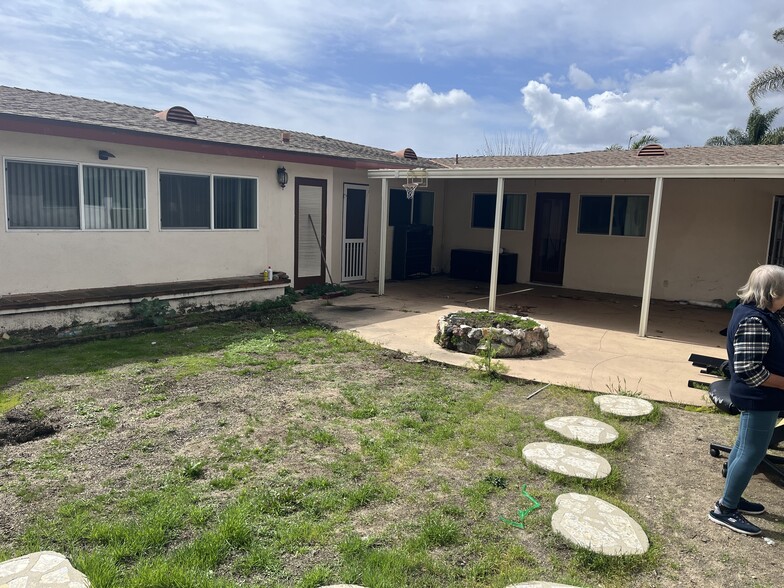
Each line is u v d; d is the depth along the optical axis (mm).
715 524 3352
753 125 28797
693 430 4828
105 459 3912
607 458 4223
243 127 11898
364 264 13477
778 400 3047
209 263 9305
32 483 3539
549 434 4605
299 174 10961
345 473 3812
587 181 13125
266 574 2732
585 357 7133
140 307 7773
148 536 2951
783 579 2840
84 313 7355
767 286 3027
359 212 13109
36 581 2549
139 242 8273
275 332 7840
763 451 3154
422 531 3133
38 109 7242
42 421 4504
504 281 14148
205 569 2730
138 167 8109
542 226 14070
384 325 8656
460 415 4980
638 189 12375
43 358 6312
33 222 7141
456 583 2727
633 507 3523
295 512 3312
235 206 9664
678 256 12039
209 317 8570
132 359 6402
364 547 2959
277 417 4793
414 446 4297
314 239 11680
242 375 5965
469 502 3479
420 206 15055
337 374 6121
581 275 13430
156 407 4945
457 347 7152
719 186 11414
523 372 6340
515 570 2832
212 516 3203
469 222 15422
